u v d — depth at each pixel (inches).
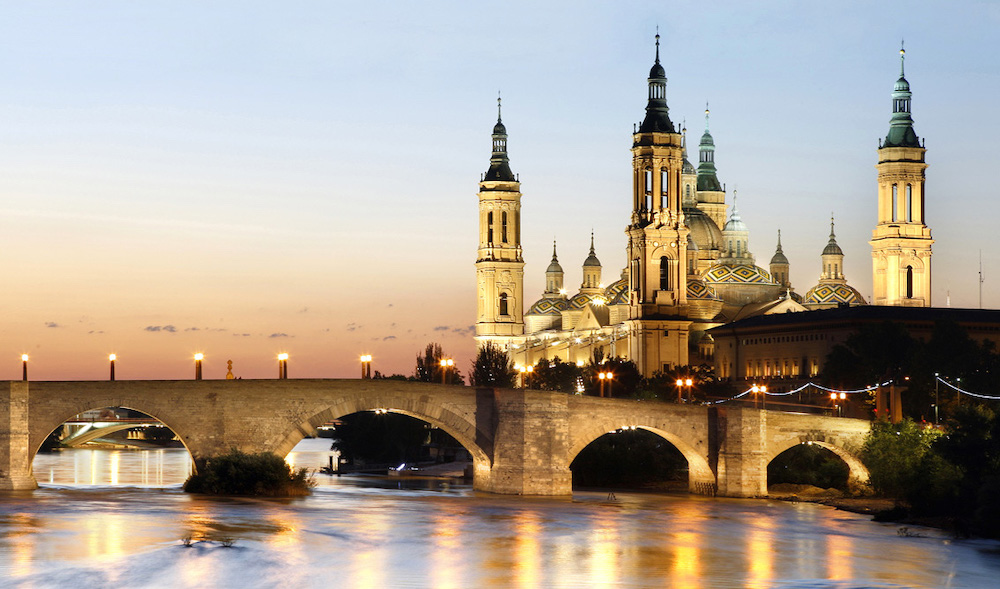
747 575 4443.9
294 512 5639.8
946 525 5802.2
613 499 6796.3
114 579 4094.5
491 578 4276.6
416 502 6230.3
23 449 6063.0
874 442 7121.1
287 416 6230.3
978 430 6127.0
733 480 7012.8
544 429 6624.0
